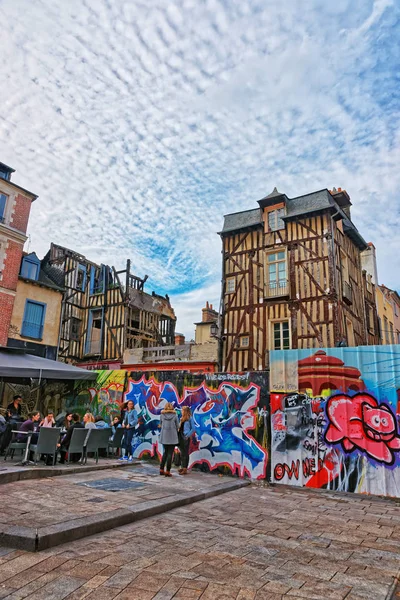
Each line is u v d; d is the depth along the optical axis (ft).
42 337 58.08
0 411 36.55
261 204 56.29
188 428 25.57
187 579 9.43
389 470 20.76
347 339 50.37
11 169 55.67
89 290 74.18
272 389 25.02
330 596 8.91
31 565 9.93
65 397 35.47
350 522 15.69
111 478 21.56
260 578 9.73
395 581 9.93
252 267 55.26
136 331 69.56
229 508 17.30
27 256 58.49
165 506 16.21
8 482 18.34
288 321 50.34
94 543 11.78
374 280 73.00
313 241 51.39
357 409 22.27
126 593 8.61
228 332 54.19
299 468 23.13
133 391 31.40
